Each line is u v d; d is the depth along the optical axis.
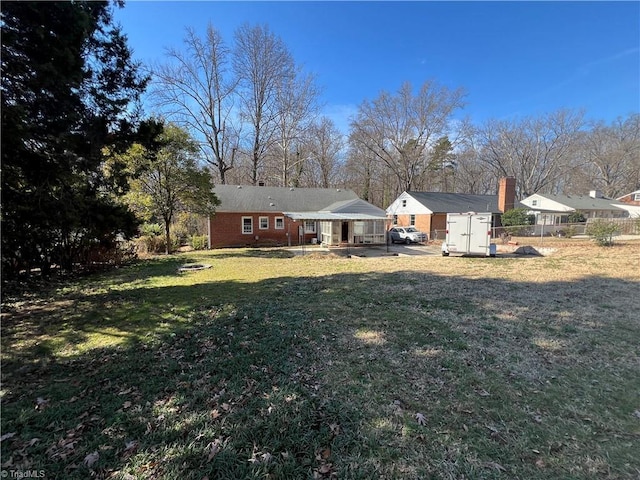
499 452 2.23
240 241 23.44
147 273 10.71
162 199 17.11
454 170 42.94
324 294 7.05
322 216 19.41
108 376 3.39
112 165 8.95
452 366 3.55
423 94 32.25
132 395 3.00
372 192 43.12
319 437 2.39
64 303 6.68
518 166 43.31
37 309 6.24
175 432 2.45
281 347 4.10
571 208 34.44
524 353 3.88
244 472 2.05
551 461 2.15
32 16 4.71
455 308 5.81
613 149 43.59
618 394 2.98
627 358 3.73
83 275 10.38
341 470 2.08
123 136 6.96
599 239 15.30
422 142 33.47
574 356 3.79
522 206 33.41
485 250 14.37
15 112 4.48
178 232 23.11
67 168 6.02
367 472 2.06
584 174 46.91
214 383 3.21
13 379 3.36
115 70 6.65
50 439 2.39
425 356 3.81
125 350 4.13
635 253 12.34
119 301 6.78
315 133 35.53
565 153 40.44
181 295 7.23
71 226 7.06
